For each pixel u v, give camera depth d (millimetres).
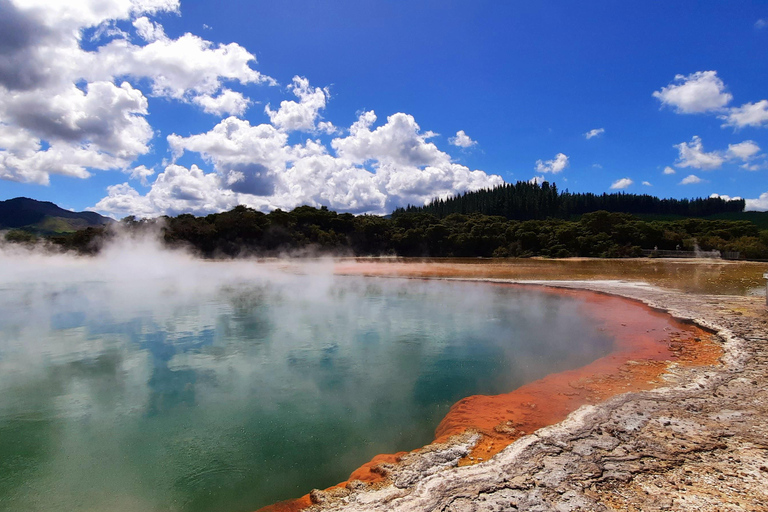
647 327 13117
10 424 6977
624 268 38031
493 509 3840
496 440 5656
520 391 7793
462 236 68000
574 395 7375
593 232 61469
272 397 8125
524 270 36781
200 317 16375
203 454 5996
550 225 68312
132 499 4949
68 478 5398
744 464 4488
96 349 11672
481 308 18047
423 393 8273
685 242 54750
